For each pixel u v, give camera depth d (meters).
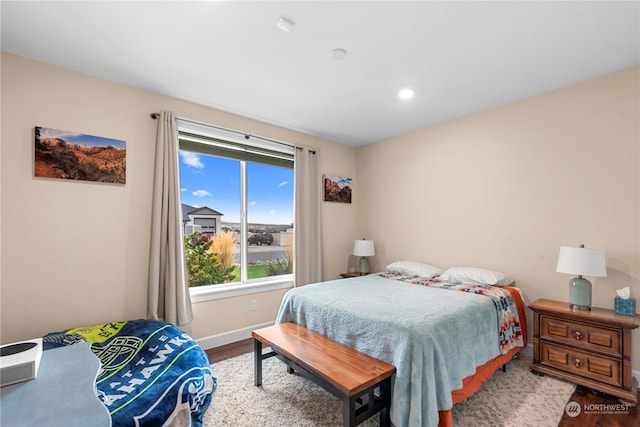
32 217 2.12
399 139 3.97
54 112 2.21
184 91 2.67
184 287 2.70
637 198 2.24
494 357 2.18
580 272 2.18
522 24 1.78
